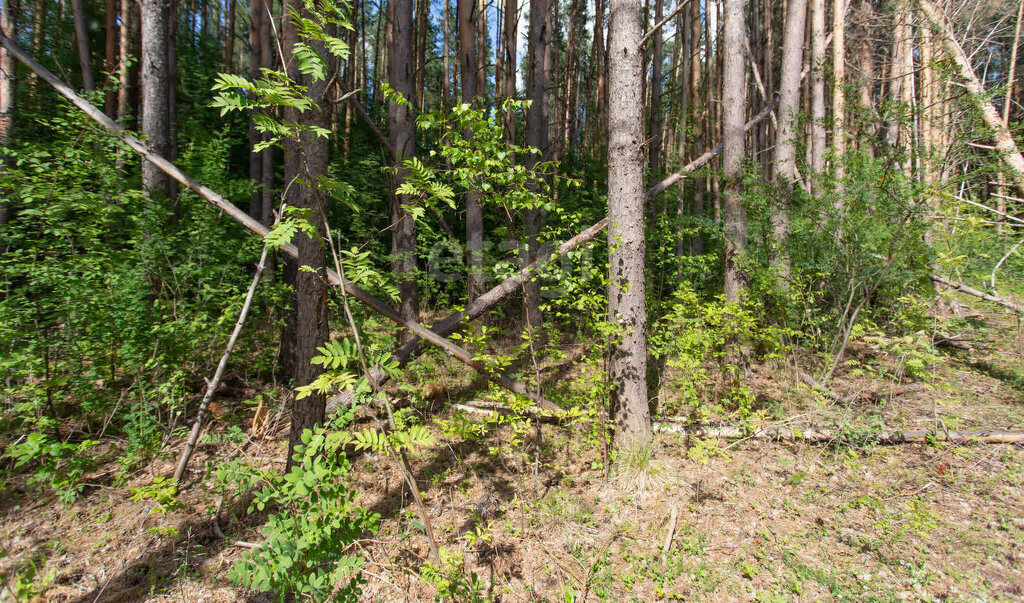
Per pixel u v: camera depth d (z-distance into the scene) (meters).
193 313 4.56
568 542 3.45
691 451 3.99
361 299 4.12
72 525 3.42
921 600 2.79
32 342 3.75
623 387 4.13
